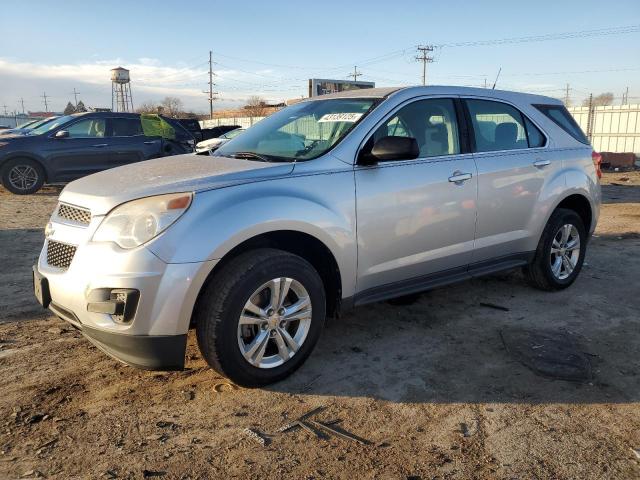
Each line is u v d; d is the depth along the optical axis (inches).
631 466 105.8
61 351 153.1
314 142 155.1
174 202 119.9
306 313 137.1
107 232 120.7
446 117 173.0
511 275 231.6
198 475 102.0
